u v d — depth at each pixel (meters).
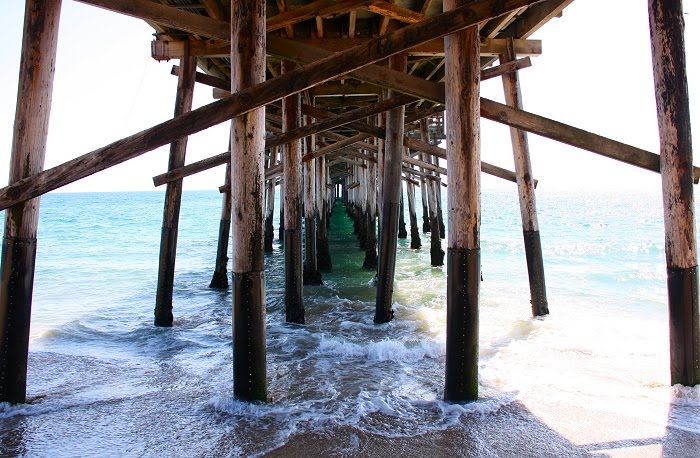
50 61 3.20
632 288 8.19
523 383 3.67
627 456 2.64
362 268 10.64
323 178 13.68
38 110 3.15
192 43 5.61
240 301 3.16
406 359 4.43
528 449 2.72
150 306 7.35
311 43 5.56
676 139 3.26
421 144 6.22
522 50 5.63
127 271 11.27
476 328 3.18
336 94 8.02
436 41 5.44
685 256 3.32
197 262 12.69
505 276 9.46
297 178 6.12
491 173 6.40
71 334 5.58
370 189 11.72
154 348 4.99
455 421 3.04
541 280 5.83
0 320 3.21
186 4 4.95
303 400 3.43
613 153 3.71
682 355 3.42
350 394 3.54
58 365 4.39
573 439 2.83
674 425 2.97
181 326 5.91
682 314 3.37
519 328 5.36
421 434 2.89
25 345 3.30
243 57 2.97
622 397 3.40
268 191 14.10
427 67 7.82
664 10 3.21
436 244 10.87
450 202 3.09
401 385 3.71
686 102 3.25
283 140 5.21
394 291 7.89
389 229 5.79
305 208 8.74
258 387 3.29
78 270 11.43
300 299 6.02
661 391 3.46
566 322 5.63
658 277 9.31
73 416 3.22
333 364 4.29
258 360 3.25
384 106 5.04
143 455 2.71
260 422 3.07
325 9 4.26
